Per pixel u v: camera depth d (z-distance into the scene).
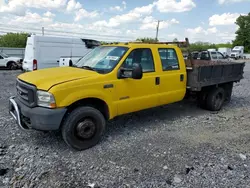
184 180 3.17
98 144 4.25
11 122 5.25
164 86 5.17
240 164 3.62
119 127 5.16
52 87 3.61
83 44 14.62
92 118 4.09
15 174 3.22
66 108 3.72
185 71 5.71
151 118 5.86
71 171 3.34
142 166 3.51
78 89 3.81
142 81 4.70
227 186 3.05
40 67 13.09
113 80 4.25
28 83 3.86
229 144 4.35
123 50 4.58
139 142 4.37
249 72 18.83
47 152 3.89
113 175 3.26
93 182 3.09
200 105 6.87
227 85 7.32
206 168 3.49
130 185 3.05
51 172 3.29
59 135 4.60
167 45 5.36
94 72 4.24
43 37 12.99
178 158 3.77
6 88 9.74
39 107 3.70
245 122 5.70
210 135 4.79
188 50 5.83
